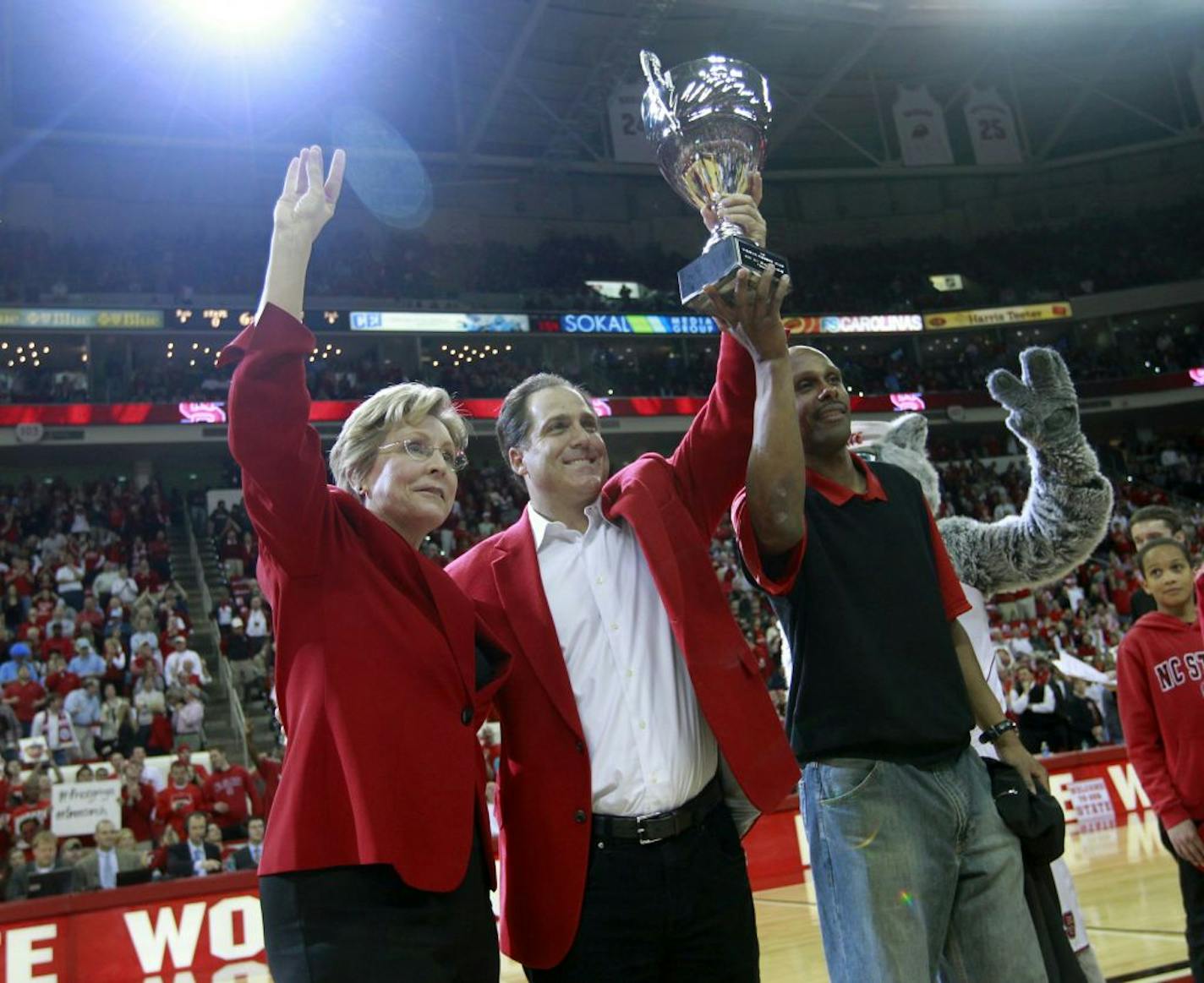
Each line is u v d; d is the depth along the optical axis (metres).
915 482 2.15
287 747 1.60
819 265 26.31
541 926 1.75
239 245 21.25
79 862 7.05
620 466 23.05
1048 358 2.64
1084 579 16.55
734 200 1.89
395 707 1.59
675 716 1.85
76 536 15.77
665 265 25.48
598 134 25.98
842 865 1.78
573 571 1.97
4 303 18.12
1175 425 25.16
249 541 16.23
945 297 25.52
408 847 1.51
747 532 1.90
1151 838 6.61
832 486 2.03
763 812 1.79
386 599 1.67
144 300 19.16
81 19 19.17
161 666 11.86
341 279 21.48
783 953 4.43
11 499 16.84
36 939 5.30
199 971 5.52
